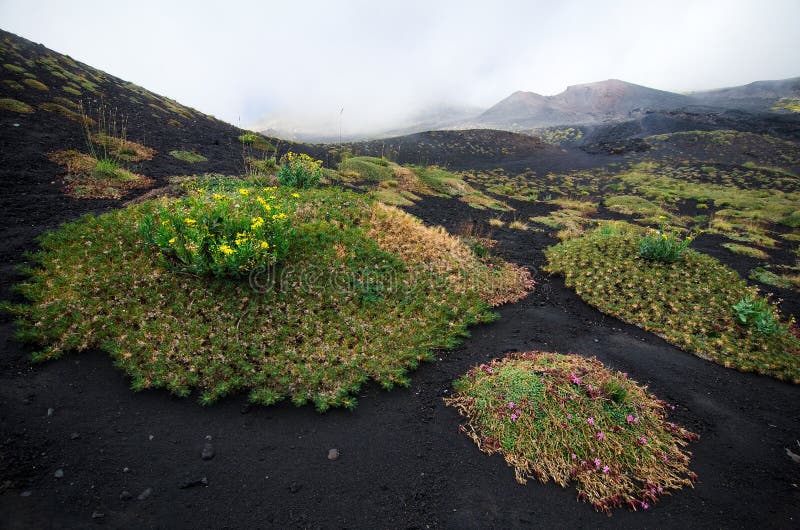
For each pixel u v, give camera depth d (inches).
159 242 280.5
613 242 504.4
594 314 381.1
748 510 179.0
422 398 241.6
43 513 144.3
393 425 217.5
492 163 2452.0
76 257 287.4
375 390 244.2
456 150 2699.3
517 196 1323.8
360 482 180.4
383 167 1068.5
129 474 168.1
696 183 1871.3
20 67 953.5
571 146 3661.4
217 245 279.6
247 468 180.7
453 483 183.9
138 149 726.5
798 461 211.8
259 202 337.1
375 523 162.1
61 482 157.6
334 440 203.0
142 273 280.8
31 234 331.9
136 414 198.4
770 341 329.1
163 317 251.6
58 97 869.8
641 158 2618.1
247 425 204.7
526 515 170.1
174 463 177.2
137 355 225.3
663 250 445.1
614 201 1327.5
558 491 183.2
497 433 211.3
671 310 373.4
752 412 252.4
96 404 198.5
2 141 561.6
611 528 166.2
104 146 676.7
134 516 151.3
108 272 276.2
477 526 163.8
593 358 290.2
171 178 597.3
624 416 218.1
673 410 245.9
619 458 197.5
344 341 267.1
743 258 678.5
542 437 205.8
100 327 236.7
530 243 635.5
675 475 194.9
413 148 2610.7
